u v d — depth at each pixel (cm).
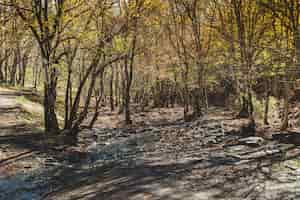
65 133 2703
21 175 1822
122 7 2802
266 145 2342
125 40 2733
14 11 2508
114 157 2255
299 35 1983
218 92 6312
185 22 4447
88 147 2581
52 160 2122
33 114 3538
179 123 3994
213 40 4231
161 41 5053
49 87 2644
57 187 1638
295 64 1839
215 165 1908
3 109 3453
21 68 7288
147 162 2052
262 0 2655
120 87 7050
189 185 1593
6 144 2386
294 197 1398
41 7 2395
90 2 2486
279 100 4141
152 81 6381
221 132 2978
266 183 1574
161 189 1549
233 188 1534
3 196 1521
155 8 3609
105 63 2759
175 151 2342
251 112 2995
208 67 3978
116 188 1584
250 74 2492
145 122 4241
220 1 3950
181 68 4578
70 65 2677
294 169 1764
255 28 3306
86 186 1634
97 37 2519
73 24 2480
